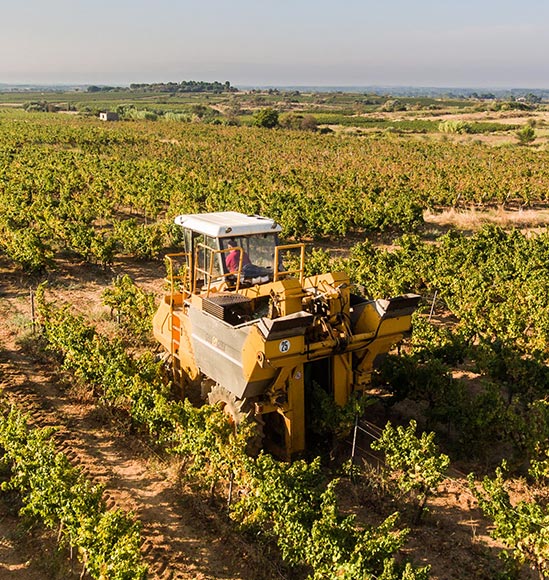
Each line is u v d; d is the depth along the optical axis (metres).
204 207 35.25
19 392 13.51
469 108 184.25
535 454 10.20
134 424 12.18
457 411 11.13
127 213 36.31
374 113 171.38
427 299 21.00
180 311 12.53
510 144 79.81
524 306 17.19
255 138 84.56
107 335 16.94
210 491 9.93
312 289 10.60
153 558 8.62
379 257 22.92
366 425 11.91
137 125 104.31
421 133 107.69
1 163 50.09
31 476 9.26
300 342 9.34
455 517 9.51
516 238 27.36
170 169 49.56
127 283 18.44
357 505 9.77
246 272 11.41
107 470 10.70
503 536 8.07
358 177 45.91
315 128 109.38
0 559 8.66
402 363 12.38
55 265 23.11
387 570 7.03
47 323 15.03
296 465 8.88
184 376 12.41
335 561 7.48
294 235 30.50
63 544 8.68
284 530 8.29
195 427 9.86
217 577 8.33
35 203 33.12
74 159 54.94
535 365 13.02
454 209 38.59
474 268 21.16
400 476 10.07
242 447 9.29
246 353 9.40
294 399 9.95
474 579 8.21
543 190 39.84
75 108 177.50
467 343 14.54
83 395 13.37
